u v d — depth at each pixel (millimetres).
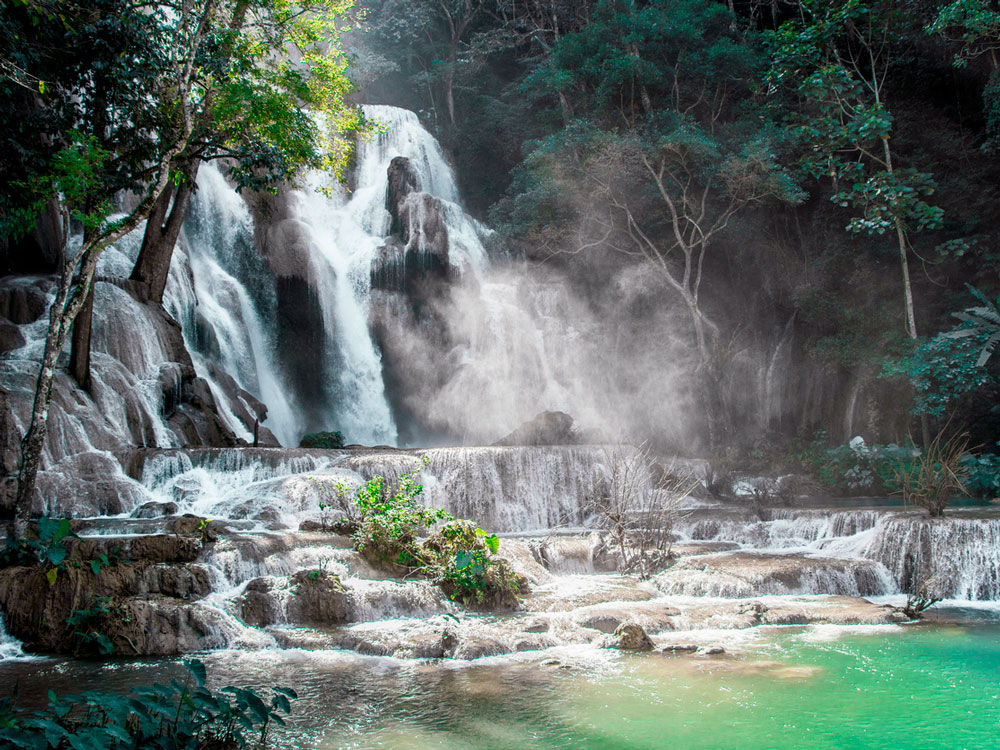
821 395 26078
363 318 27156
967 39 22688
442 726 6703
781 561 13172
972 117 28109
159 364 18578
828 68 23719
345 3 18547
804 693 7500
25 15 14438
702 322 25656
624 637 9312
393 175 29547
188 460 15688
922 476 14445
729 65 28812
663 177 27969
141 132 16000
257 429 18859
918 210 22688
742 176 24922
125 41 14844
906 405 23750
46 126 15016
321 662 8836
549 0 38438
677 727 6629
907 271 23047
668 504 15953
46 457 14531
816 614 10602
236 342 24281
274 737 6449
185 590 10297
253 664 8758
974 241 23922
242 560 11125
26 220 15188
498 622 10320
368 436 26891
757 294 29047
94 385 16391
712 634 9930
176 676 8234
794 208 29672
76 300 11203
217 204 25719
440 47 43469
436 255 27750
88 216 11203
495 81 42938
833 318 26250
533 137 37000
